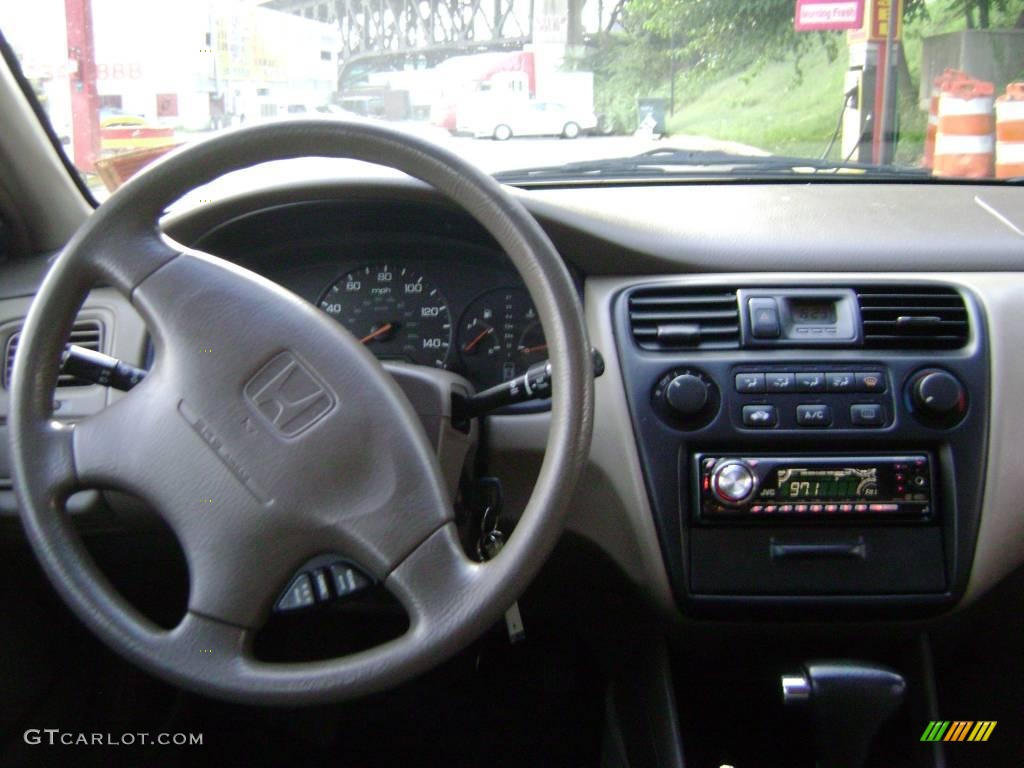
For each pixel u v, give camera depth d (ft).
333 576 3.65
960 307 5.16
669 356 5.13
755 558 5.12
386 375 3.72
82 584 3.65
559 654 7.15
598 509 5.22
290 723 6.95
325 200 5.24
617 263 5.25
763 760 6.44
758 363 5.10
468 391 4.78
